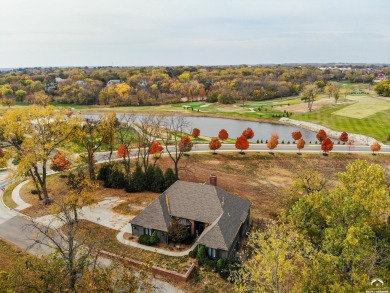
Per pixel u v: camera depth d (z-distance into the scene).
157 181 53.97
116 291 23.25
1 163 46.12
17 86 193.50
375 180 29.56
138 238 39.38
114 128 61.47
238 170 68.94
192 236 39.41
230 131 113.06
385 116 119.38
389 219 33.47
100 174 58.47
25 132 47.09
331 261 24.02
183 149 66.50
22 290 23.83
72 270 23.45
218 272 33.47
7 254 35.06
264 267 28.48
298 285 24.89
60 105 166.12
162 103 170.12
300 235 30.02
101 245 37.44
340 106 143.12
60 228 40.94
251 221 45.50
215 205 39.59
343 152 80.12
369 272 21.98
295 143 91.19
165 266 34.25
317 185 44.72
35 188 54.19
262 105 158.75
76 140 58.09
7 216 44.62
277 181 63.16
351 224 28.06
